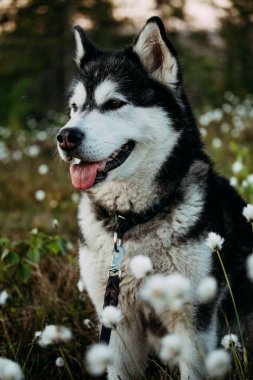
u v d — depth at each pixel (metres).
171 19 20.42
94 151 2.95
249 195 4.07
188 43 22.30
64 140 2.95
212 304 2.88
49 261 4.48
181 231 2.88
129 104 3.10
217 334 3.05
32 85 21.36
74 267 4.14
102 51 3.54
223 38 21.64
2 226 6.45
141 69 3.24
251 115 10.49
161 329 3.04
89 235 3.06
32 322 3.62
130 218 3.00
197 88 21.62
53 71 21.30
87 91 3.27
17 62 21.25
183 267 2.85
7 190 8.05
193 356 2.84
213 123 10.73
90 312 3.71
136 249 2.91
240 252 3.25
